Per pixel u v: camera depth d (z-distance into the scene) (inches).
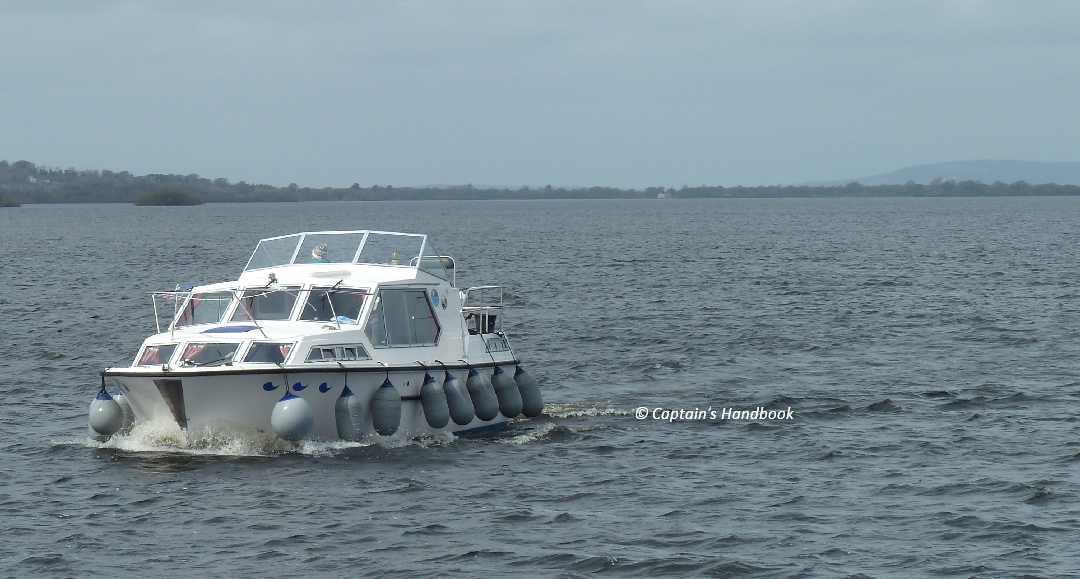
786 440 3873.0
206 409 3486.7
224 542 2839.6
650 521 3004.4
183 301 4104.3
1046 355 5580.7
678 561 2709.2
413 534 2896.2
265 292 3873.0
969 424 4074.8
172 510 3070.9
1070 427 3996.1
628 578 2628.0
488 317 4220.0
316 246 4077.3
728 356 5684.1
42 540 2861.7
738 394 4687.5
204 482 3294.8
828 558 2733.8
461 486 3297.2
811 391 4731.8
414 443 3742.6
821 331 6520.7
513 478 3385.8
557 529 2940.5
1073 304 7721.5
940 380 4940.9
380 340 3767.2
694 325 6845.5
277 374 3447.3
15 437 3902.6
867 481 3361.2
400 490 3248.0
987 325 6648.6
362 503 3132.4
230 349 3570.4
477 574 2637.8
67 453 3641.7
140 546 2815.0
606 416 4284.0
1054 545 2807.6
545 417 4254.4
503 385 4028.1
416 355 3831.2
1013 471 3442.4
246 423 3511.3
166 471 3398.1
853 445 3789.4
